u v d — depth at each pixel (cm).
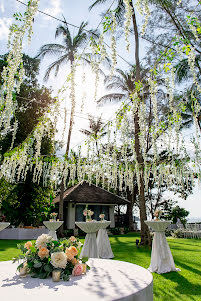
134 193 1875
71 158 666
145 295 134
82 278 158
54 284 144
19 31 231
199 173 552
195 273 396
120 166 620
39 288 135
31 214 1156
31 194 1163
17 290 130
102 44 224
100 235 603
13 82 277
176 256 555
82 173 680
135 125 668
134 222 1892
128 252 634
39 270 164
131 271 179
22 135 1128
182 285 331
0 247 737
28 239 1049
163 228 438
